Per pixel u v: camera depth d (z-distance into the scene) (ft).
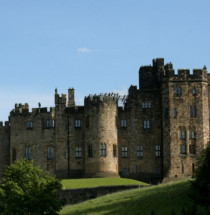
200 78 538.06
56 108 559.79
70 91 563.89
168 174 531.50
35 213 357.20
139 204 364.38
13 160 566.36
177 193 362.33
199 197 312.50
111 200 400.88
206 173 316.40
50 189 373.20
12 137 569.23
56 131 558.15
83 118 554.46
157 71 555.28
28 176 390.01
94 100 547.08
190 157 531.50
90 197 483.10
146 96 550.36
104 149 543.80
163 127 538.88
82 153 552.82
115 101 551.59
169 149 533.55
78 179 534.78
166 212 335.47
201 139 533.96
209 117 542.57
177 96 536.83
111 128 547.08
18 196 368.89
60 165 554.46
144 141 547.90
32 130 563.48
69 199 483.51
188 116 535.19
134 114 550.77
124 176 549.13
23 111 567.18
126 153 550.36
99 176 540.93
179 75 538.06
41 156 559.38
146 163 546.26
